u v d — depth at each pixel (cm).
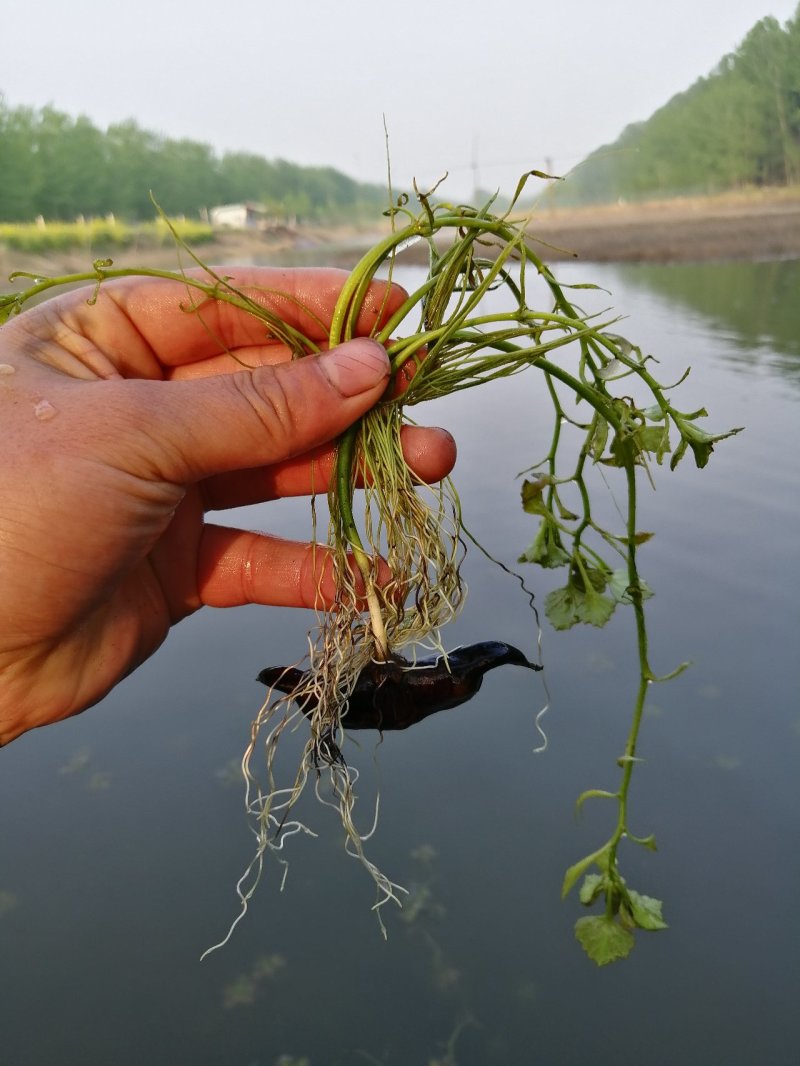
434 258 18
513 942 30
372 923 31
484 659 18
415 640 19
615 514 59
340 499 18
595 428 19
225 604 24
